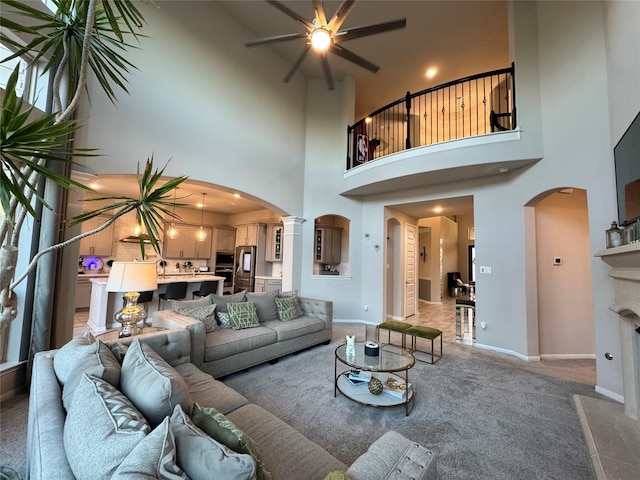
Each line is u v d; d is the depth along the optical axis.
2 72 2.35
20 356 2.45
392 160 4.50
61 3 1.56
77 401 1.02
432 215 6.54
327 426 2.09
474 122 6.60
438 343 4.29
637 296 2.13
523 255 3.72
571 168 3.16
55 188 2.59
